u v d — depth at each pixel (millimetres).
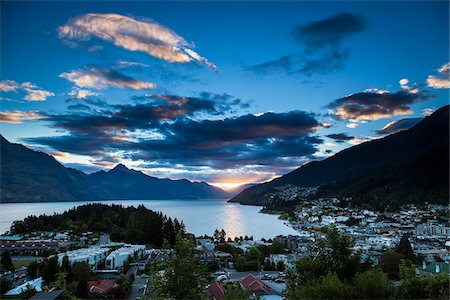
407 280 19484
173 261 19703
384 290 17609
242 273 61375
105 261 63750
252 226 167750
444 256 70375
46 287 41531
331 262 20422
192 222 182625
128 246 83750
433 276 19703
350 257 20594
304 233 139375
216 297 36625
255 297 24156
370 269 20453
